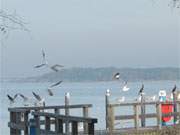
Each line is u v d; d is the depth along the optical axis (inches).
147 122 966.4
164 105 827.4
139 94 865.5
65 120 561.9
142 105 818.8
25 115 679.7
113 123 789.9
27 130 673.6
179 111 825.5
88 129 513.7
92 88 6673.2
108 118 791.1
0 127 1072.2
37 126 636.1
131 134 780.0
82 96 3472.0
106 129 791.1
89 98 2970.0
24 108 708.7
